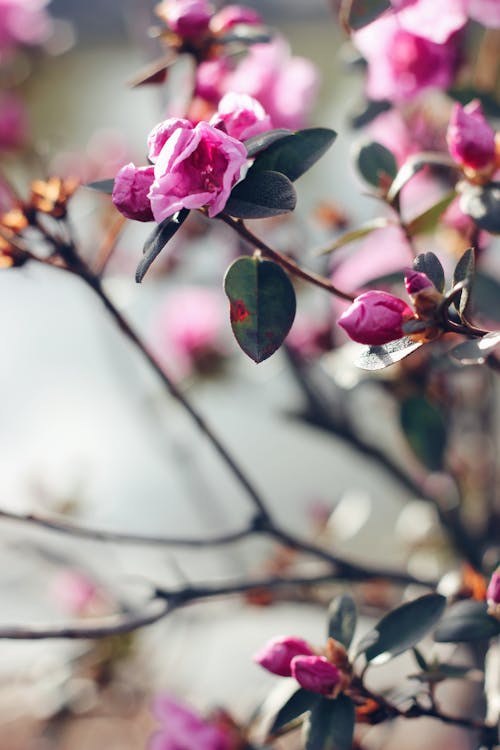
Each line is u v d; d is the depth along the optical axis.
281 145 0.50
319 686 0.50
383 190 0.55
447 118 0.64
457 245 0.60
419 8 0.55
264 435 1.16
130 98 1.14
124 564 0.83
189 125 0.47
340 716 0.51
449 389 0.66
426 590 0.62
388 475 0.67
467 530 0.67
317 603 0.67
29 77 0.93
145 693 0.73
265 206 0.48
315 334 0.64
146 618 0.56
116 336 0.96
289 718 0.51
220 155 0.47
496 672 0.54
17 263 0.54
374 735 0.62
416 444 0.62
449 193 0.53
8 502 0.79
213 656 0.89
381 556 0.92
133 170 0.47
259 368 0.76
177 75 0.65
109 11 1.31
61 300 1.46
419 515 0.71
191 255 0.71
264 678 0.84
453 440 0.67
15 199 0.54
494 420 0.68
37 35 0.87
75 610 0.76
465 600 0.53
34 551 0.70
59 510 0.75
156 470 1.11
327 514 0.75
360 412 0.72
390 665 0.76
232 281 0.49
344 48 0.63
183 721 0.57
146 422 0.94
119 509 1.03
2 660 0.88
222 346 0.76
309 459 1.10
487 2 0.56
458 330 0.48
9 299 1.46
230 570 0.77
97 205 0.66
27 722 0.87
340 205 0.65
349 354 0.62
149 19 0.66
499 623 0.51
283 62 0.59
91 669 0.71
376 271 0.63
